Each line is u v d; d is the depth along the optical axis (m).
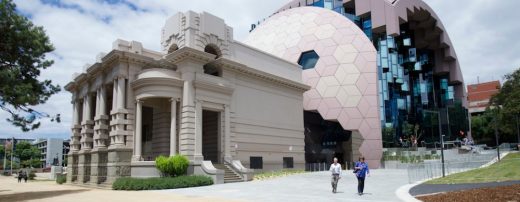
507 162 32.22
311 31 59.94
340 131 52.25
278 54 60.03
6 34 23.12
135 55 31.70
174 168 28.11
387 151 54.88
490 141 94.94
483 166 33.12
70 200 18.81
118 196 20.72
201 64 32.47
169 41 35.19
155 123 35.25
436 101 95.00
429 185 21.25
